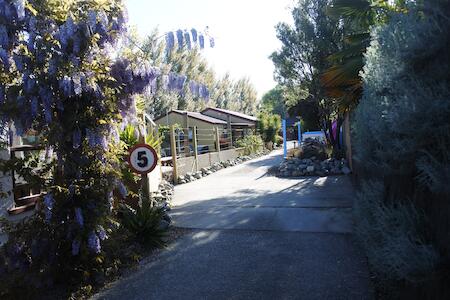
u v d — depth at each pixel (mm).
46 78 3768
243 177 13234
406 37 2434
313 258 4461
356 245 4785
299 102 24547
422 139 2303
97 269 4203
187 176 12891
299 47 17578
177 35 5418
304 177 12062
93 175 4289
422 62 2457
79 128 4035
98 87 4059
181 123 23656
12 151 4516
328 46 15812
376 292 3488
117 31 4340
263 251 4832
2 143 4055
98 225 4055
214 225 6312
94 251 4109
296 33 17422
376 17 7359
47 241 3928
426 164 2201
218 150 18500
